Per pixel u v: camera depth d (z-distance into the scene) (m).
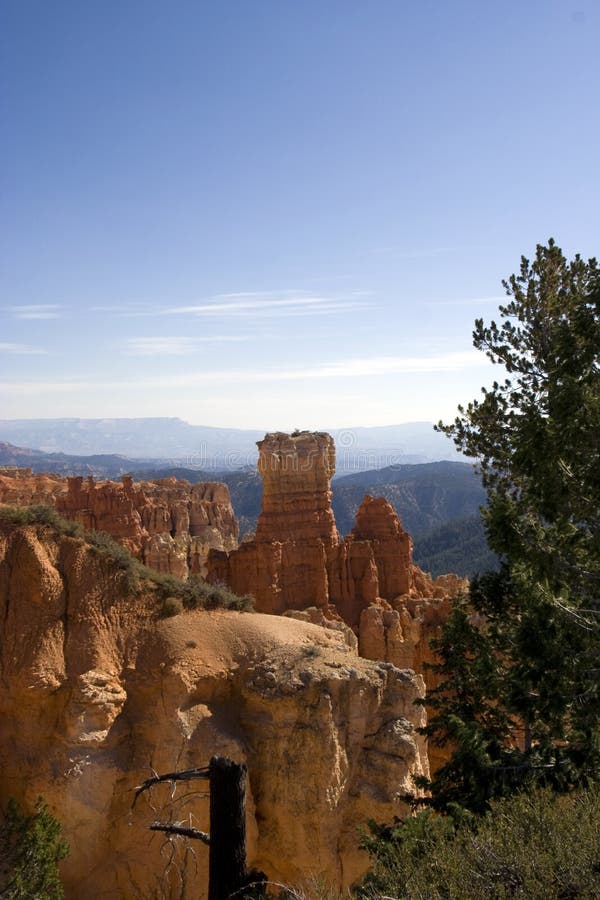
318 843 25.08
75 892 23.88
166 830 10.93
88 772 24.38
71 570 27.58
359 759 27.00
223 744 25.80
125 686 26.52
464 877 12.02
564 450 17.55
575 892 11.65
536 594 18.19
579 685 18.45
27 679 25.03
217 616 29.53
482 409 23.94
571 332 17.95
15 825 22.62
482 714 23.58
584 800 14.48
